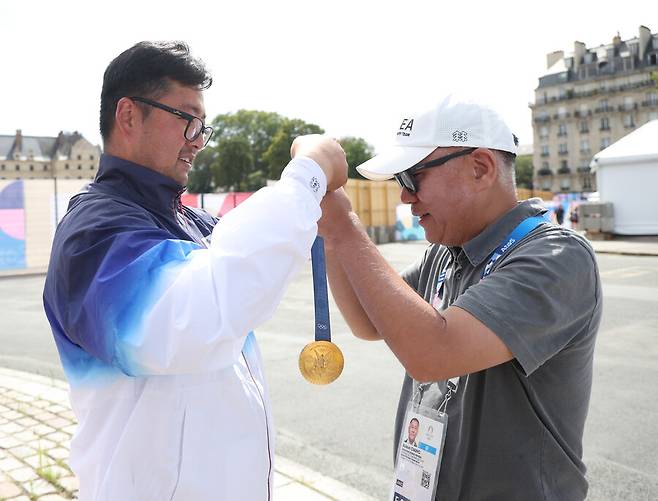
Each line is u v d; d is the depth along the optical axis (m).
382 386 5.24
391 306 1.33
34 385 5.45
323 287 1.49
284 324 8.23
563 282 1.35
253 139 76.62
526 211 1.55
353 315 1.75
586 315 1.41
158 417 1.34
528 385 1.42
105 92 1.52
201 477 1.35
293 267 1.22
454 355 1.30
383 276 1.38
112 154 1.54
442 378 1.32
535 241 1.43
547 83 88.44
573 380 1.46
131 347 1.16
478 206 1.53
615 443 3.85
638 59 81.62
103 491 1.34
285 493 3.28
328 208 1.45
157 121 1.49
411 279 2.01
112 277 1.18
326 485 3.38
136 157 1.52
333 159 1.39
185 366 1.17
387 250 20.98
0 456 3.71
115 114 1.50
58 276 1.28
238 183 71.50
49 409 4.70
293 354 6.46
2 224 16.78
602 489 3.25
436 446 1.54
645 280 11.62
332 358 1.45
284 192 1.23
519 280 1.34
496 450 1.44
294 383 5.38
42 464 3.57
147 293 1.17
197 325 1.13
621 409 4.47
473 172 1.50
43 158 108.69
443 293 1.73
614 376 5.30
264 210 1.19
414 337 1.31
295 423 4.39
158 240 1.25
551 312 1.33
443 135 1.48
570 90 85.94
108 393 1.38
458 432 1.50
